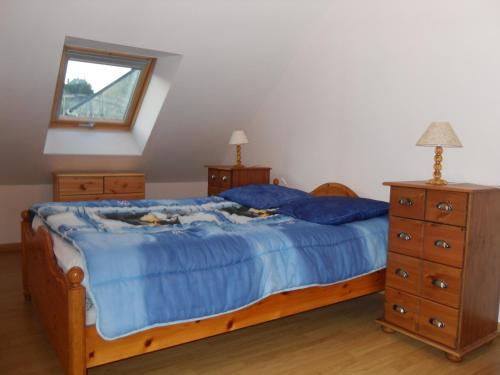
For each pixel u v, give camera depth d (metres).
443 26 2.75
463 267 2.15
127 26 3.03
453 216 2.18
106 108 4.26
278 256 2.19
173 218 2.70
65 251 1.89
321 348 2.35
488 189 2.20
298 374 2.06
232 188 3.85
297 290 2.30
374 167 3.24
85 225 2.29
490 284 2.34
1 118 3.42
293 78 3.96
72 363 1.63
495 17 2.48
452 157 2.72
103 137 4.33
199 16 3.17
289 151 4.06
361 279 2.61
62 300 1.75
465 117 2.65
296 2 3.39
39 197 4.39
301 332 2.55
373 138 3.24
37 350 2.21
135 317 1.71
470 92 2.62
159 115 3.99
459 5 2.65
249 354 2.26
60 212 2.64
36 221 2.73
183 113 4.07
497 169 2.50
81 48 3.43
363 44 3.28
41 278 2.27
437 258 2.26
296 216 2.85
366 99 3.28
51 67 3.13
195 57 3.52
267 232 2.31
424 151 2.90
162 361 2.17
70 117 4.15
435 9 2.79
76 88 3.92
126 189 4.34
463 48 2.64
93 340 1.71
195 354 2.26
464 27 2.63
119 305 1.69
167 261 1.86
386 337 2.50
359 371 2.11
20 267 3.68
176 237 2.07
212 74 3.76
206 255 1.97
